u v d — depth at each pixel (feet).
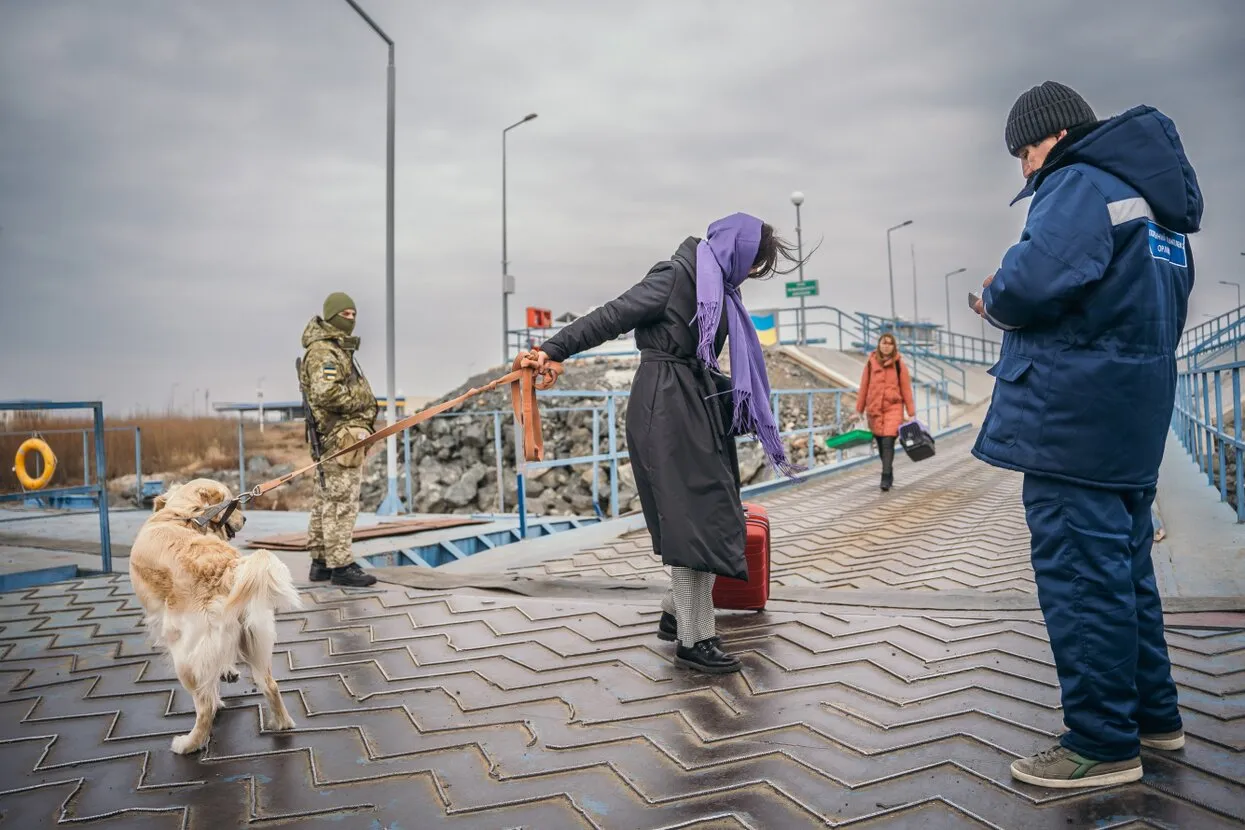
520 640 13.88
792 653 12.47
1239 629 12.01
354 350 19.07
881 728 9.64
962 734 9.34
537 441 12.56
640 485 12.06
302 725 10.69
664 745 9.53
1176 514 23.25
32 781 9.31
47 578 21.63
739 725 9.98
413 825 8.04
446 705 11.16
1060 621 8.02
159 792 8.97
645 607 15.58
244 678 12.60
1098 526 7.83
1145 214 7.64
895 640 12.76
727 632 13.71
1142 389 7.67
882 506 31.91
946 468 45.93
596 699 11.07
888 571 20.11
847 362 96.12
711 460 11.42
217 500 11.72
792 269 12.33
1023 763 8.23
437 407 12.96
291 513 36.86
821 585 19.13
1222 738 8.77
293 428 109.70
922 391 101.09
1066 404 7.80
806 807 7.95
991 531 24.75
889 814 7.75
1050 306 7.69
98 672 13.05
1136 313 7.61
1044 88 8.45
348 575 18.51
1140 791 7.84
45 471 23.21
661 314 11.78
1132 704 7.93
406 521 30.22
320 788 8.94
